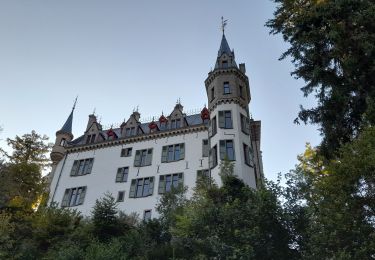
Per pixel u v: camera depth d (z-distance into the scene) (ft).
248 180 88.43
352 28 54.08
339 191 42.16
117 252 59.98
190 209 60.23
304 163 79.71
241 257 46.57
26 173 104.58
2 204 88.74
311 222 49.21
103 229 72.18
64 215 76.28
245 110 106.83
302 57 60.39
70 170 116.47
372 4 52.90
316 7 59.21
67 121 138.62
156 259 61.11
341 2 54.34
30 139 120.26
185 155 106.01
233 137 96.27
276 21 71.26
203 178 79.30
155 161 108.88
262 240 49.34
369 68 50.26
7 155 113.60
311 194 51.60
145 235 68.44
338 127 53.52
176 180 101.60
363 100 50.85
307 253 46.39
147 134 115.96
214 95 110.01
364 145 41.52
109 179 109.60
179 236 58.95
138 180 106.63
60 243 68.03
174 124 118.83
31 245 68.59
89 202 104.83
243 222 52.75
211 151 97.96
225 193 68.08
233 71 112.88
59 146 127.65
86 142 124.98
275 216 50.72
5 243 67.87
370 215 40.40
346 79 54.03
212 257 52.34
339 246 41.98
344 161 42.27
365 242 39.06
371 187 40.47
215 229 54.34
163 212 75.51
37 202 104.83
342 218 41.34
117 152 116.47
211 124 105.19
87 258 56.65
